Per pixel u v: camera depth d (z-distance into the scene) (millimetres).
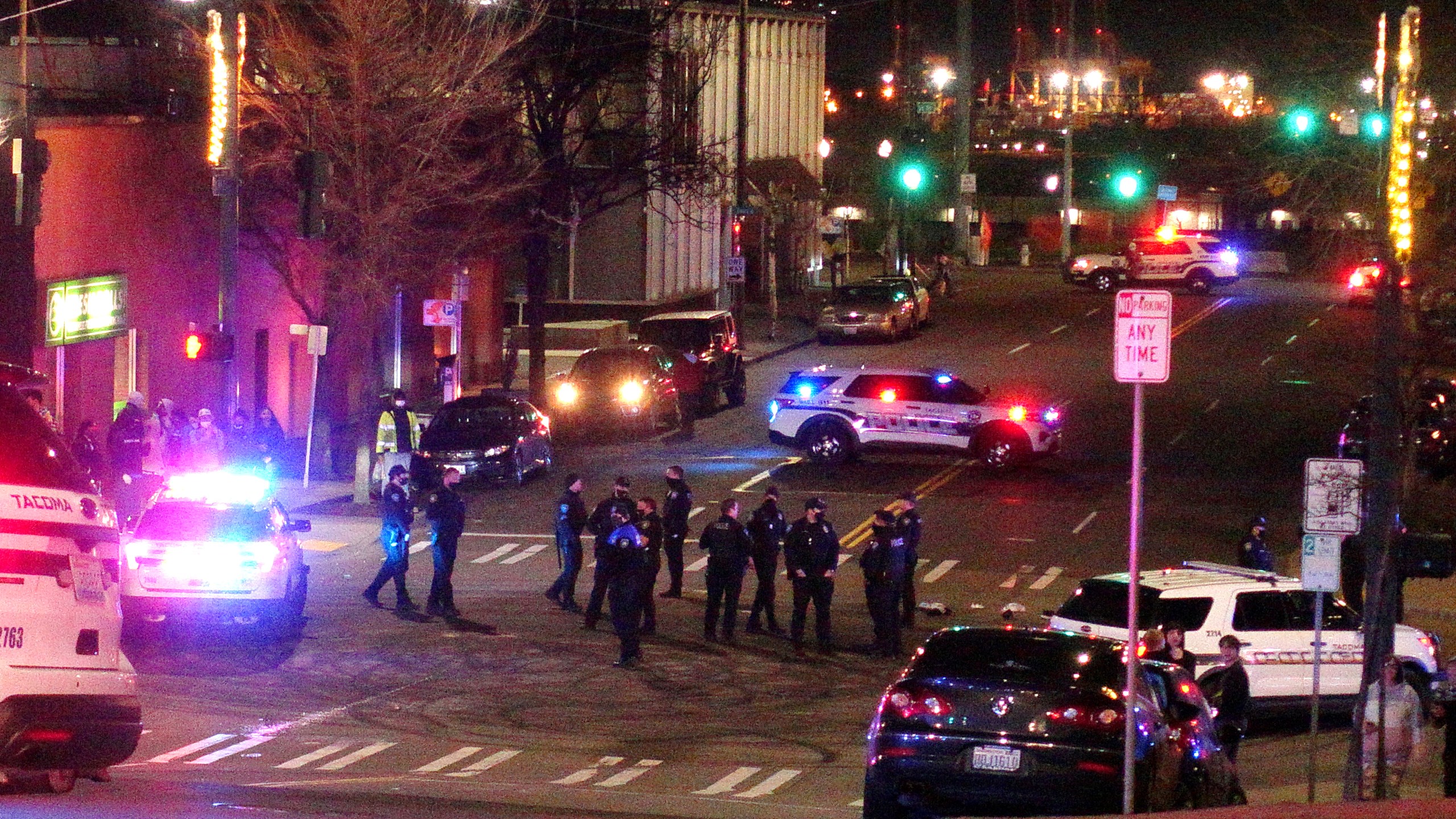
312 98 50719
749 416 68500
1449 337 24953
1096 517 49469
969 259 134000
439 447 52562
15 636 11133
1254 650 29750
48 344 45438
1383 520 23828
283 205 57062
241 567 32531
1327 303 98625
